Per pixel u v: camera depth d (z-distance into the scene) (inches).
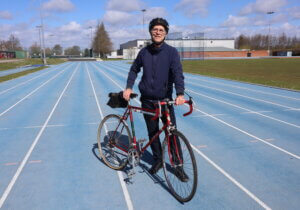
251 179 121.6
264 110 265.6
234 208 99.3
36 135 190.7
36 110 275.1
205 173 128.2
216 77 607.5
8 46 3302.2
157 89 112.7
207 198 106.3
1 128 208.8
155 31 106.8
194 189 96.0
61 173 129.9
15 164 140.7
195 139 178.7
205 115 246.8
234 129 200.7
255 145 165.9
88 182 120.8
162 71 111.1
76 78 641.0
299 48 2970.0
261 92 385.1
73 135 190.1
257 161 141.7
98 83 529.7
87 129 204.8
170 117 116.9
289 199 104.7
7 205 103.0
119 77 664.4
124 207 101.3
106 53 3378.4
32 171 132.2
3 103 315.9
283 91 392.5
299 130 196.4
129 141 126.2
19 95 376.5
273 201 103.5
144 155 152.2
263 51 2736.2
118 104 126.0
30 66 1307.8
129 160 122.8
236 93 378.6
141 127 208.4
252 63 1295.5
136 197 108.1
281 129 199.3
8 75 730.8
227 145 166.6
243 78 581.9
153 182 120.1
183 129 202.1
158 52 110.5
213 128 204.1
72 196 109.2
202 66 1088.8
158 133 116.7
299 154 150.5
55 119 236.5
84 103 312.2
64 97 356.8
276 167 134.0
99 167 136.3
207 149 160.1
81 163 141.3
